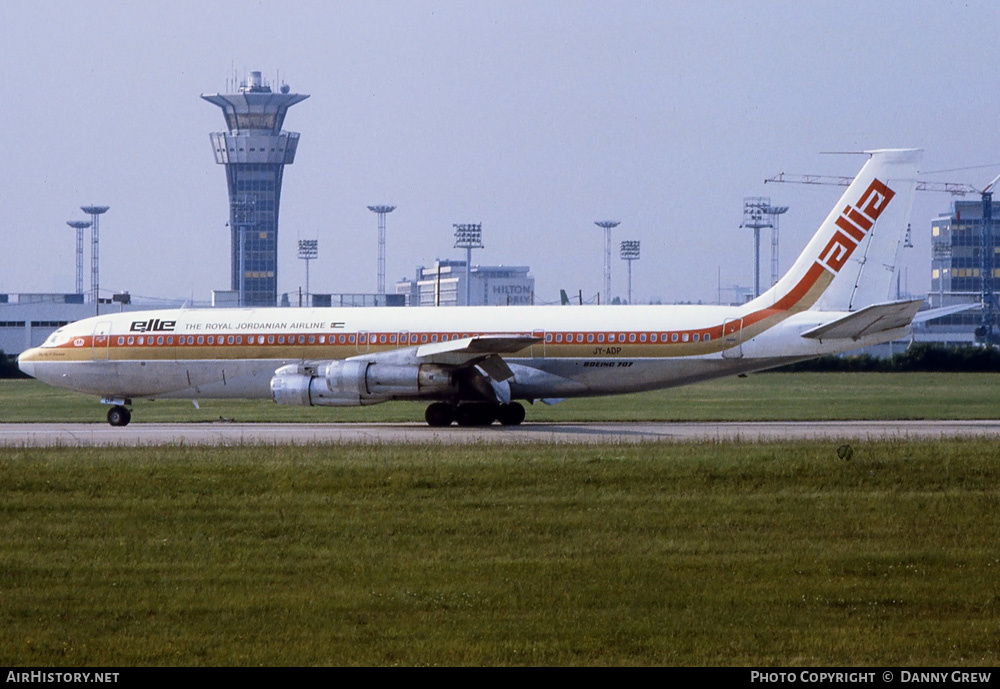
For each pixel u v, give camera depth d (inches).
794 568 3006.9
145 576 2967.5
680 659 2338.8
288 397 6756.9
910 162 6722.4
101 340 7372.1
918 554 3129.9
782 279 6860.2
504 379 6712.6
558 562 3088.1
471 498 3978.8
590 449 5029.5
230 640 2456.9
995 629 2507.4
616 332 6815.9
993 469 4345.5
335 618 2600.9
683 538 3363.7
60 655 2378.2
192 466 4510.3
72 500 3981.3
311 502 3919.8
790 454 4699.8
